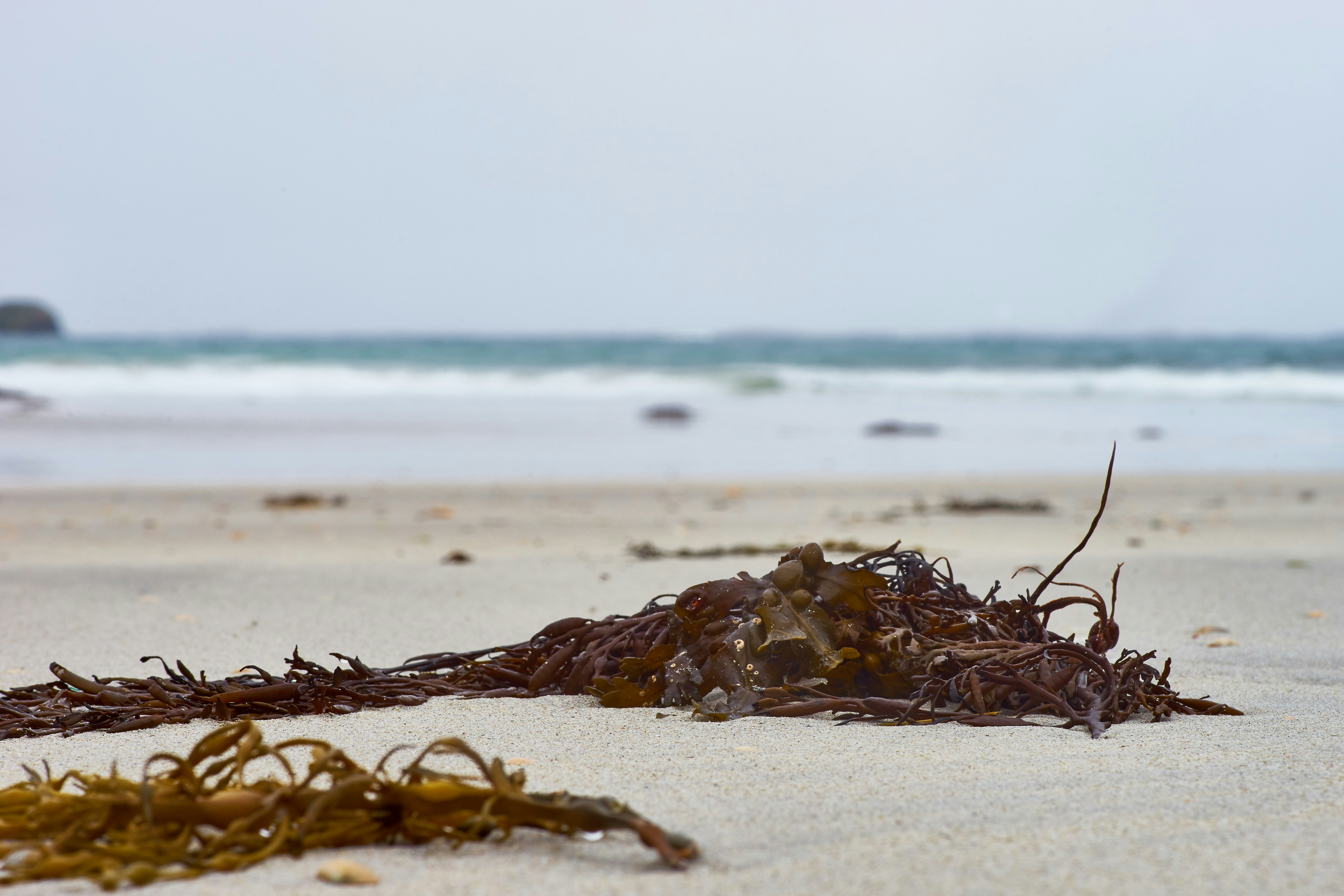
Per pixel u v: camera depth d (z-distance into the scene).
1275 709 3.50
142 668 4.32
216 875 2.04
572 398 26.22
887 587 3.64
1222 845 2.16
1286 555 7.90
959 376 32.22
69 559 7.81
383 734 3.17
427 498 11.55
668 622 3.72
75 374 26.78
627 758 2.86
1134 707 3.34
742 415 22.84
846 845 2.17
